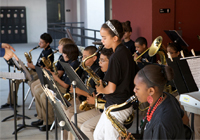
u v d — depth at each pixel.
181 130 1.49
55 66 3.58
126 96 2.26
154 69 1.54
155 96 1.56
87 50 2.98
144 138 1.54
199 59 2.38
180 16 5.23
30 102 4.66
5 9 13.62
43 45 4.32
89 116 2.79
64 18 16.22
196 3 5.23
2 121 3.83
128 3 5.84
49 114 3.54
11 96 4.35
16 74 2.91
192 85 2.31
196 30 5.30
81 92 2.86
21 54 10.24
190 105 2.20
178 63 2.31
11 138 3.33
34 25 14.28
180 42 4.27
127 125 2.37
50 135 3.39
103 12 11.40
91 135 2.55
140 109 3.40
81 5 13.22
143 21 5.35
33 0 14.11
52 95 1.80
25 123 3.77
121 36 2.26
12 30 13.91
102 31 2.24
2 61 8.69
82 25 12.90
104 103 2.55
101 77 2.89
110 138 2.24
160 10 5.09
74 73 2.29
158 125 1.46
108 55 2.55
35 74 4.46
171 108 1.51
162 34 5.16
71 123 1.66
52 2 15.89
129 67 2.21
